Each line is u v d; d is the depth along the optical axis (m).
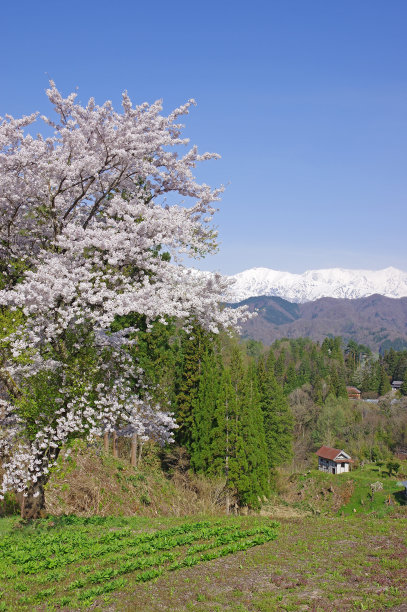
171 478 37.38
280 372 117.31
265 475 47.25
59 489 23.00
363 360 167.62
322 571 12.48
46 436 15.57
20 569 13.21
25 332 14.84
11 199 16.17
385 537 15.39
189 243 17.02
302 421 91.06
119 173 18.06
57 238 15.62
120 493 25.86
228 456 39.75
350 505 59.53
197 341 42.25
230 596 11.25
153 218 16.31
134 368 18.22
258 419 48.06
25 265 16.38
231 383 42.88
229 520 19.81
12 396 15.93
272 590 11.41
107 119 17.47
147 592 11.73
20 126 16.73
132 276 16.91
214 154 18.69
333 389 104.81
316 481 66.44
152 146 17.30
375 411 98.50
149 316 15.71
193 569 13.21
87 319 15.76
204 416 40.31
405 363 148.62
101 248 15.33
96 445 19.39
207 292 16.47
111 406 16.61
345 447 82.69
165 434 18.38
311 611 9.84
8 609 10.97
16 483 15.55
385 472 71.19
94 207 17.25
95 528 17.75
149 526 18.67
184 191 19.06
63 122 17.09
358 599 10.36
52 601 11.27
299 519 20.42
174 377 43.09
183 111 18.17
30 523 16.92
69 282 14.44
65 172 15.88
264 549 14.80
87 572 13.29
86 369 16.02
